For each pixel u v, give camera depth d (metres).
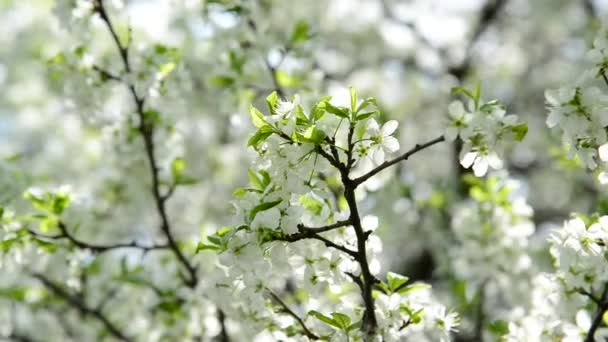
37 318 7.43
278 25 8.16
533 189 11.62
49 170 10.27
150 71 5.89
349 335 3.83
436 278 10.39
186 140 8.88
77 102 6.04
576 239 4.03
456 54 12.64
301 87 6.80
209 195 9.60
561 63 13.34
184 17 9.25
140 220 7.96
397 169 9.27
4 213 5.02
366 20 12.78
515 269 6.26
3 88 12.54
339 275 3.89
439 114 12.37
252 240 3.56
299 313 4.80
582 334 4.42
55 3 5.83
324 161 3.53
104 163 7.83
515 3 13.61
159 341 6.07
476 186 6.27
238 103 6.81
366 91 11.97
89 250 5.68
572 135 3.77
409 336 5.11
